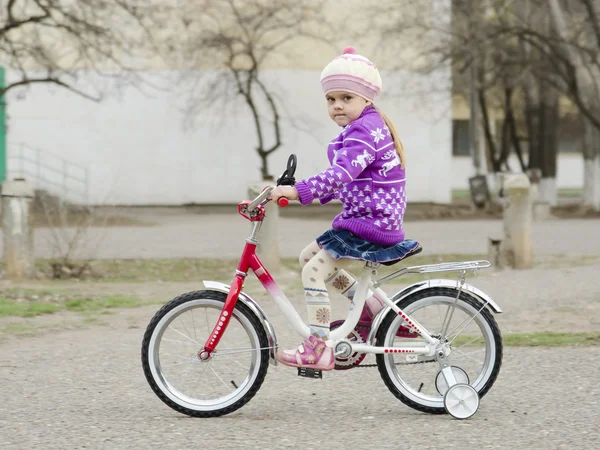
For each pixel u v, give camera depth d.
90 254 12.98
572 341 6.39
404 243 4.46
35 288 9.87
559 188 46.41
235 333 4.76
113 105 26.62
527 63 24.39
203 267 12.72
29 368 5.74
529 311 7.90
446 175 28.45
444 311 4.79
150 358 4.51
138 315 8.09
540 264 12.23
